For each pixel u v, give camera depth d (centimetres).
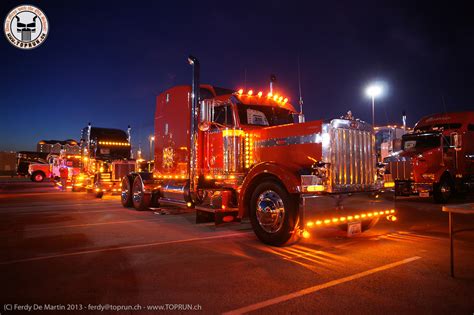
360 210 638
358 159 648
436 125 1661
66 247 614
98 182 1570
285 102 873
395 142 1631
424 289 405
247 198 674
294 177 572
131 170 1619
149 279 442
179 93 985
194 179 821
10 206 1286
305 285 420
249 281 434
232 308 355
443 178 1410
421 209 1178
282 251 584
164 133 1055
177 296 386
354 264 506
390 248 604
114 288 411
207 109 801
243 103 788
